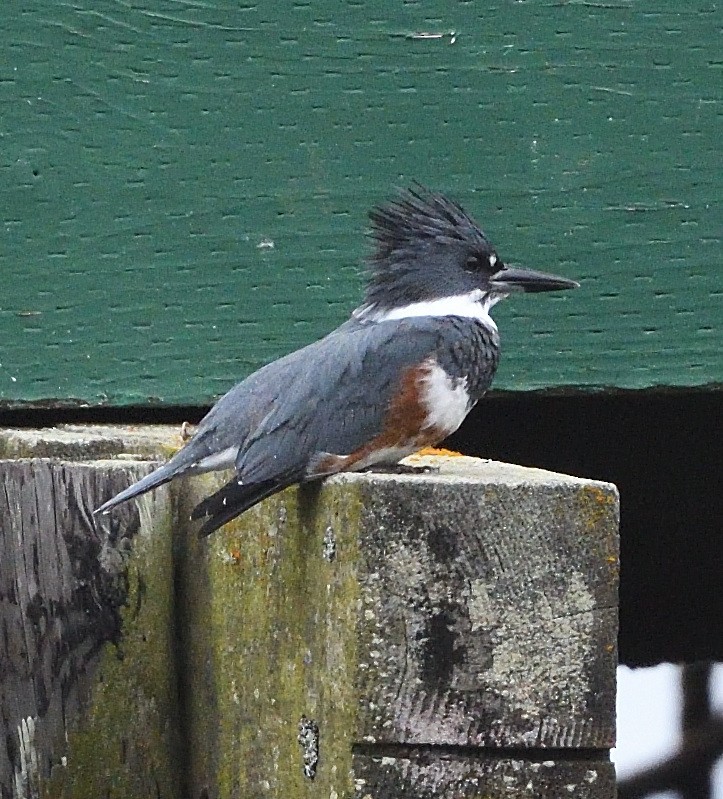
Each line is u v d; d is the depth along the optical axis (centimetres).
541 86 1003
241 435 855
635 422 1152
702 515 1190
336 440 887
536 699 659
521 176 1007
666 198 1010
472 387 963
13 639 809
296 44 999
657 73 1005
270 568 761
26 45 995
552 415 1155
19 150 999
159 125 1001
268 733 755
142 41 998
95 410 1071
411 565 657
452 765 659
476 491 659
